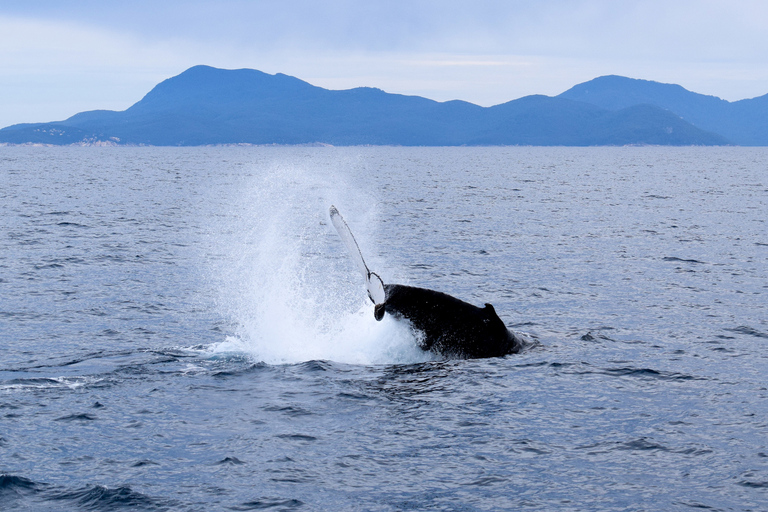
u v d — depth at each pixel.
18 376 29.47
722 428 23.98
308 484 19.94
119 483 19.86
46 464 21.02
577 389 27.89
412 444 22.62
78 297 46.28
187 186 170.38
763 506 18.64
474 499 19.12
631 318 41.34
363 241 75.81
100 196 134.12
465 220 96.81
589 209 114.12
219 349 33.84
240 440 22.83
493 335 32.06
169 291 48.59
